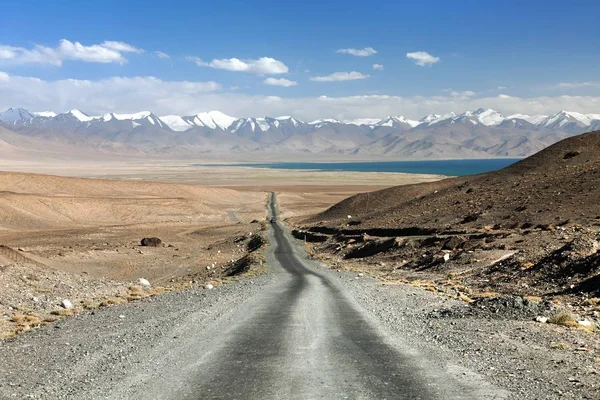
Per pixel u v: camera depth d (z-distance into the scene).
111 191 187.75
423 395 10.23
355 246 73.25
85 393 10.52
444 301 25.91
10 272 33.38
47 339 16.64
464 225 70.12
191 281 51.59
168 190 195.38
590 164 83.62
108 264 67.75
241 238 105.56
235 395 10.35
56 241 95.50
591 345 14.64
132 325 18.69
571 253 32.94
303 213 170.38
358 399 10.05
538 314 19.97
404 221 85.81
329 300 26.31
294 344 15.12
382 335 16.45
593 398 9.95
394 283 37.31
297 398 10.15
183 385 11.03
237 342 15.40
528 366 12.36
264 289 32.69
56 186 179.25
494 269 38.16
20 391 10.73
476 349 14.22
